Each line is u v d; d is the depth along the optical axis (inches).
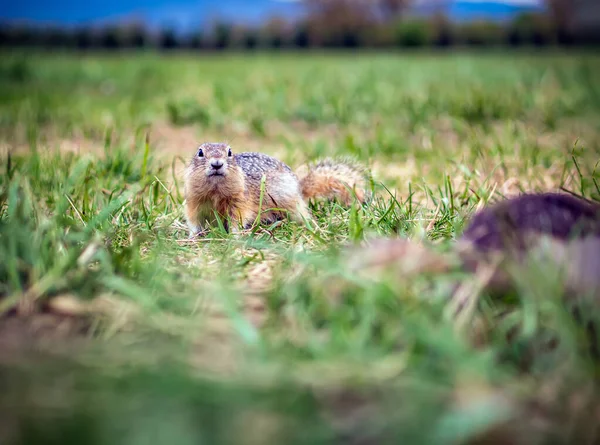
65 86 769.6
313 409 95.9
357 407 97.8
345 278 129.3
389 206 214.5
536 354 113.4
